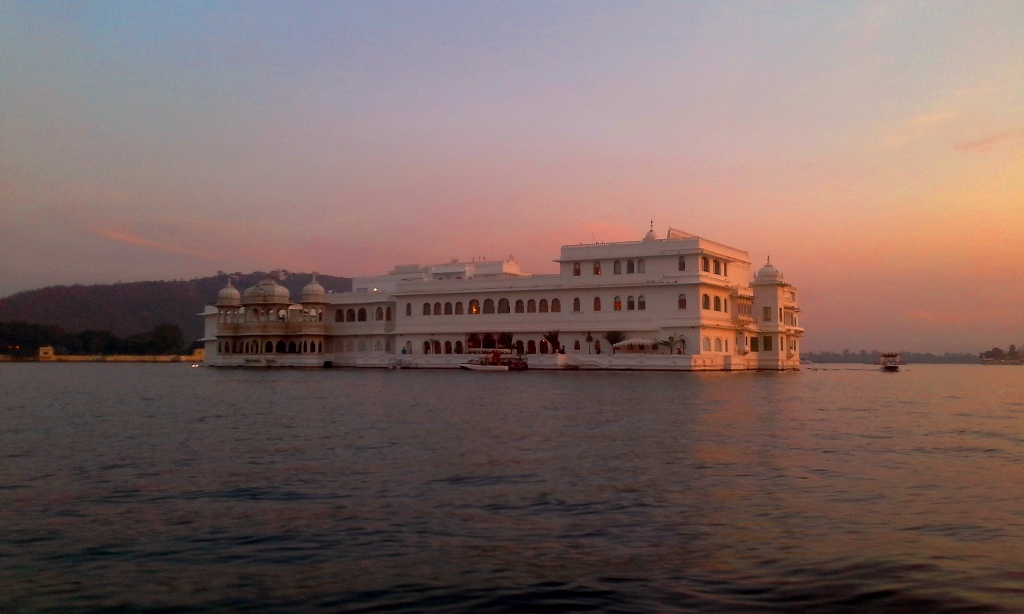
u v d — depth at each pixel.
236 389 74.12
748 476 25.00
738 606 14.09
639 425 38.94
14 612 14.34
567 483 23.89
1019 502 21.39
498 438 34.06
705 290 111.19
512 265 139.00
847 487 23.31
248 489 23.56
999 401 60.03
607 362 110.31
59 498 22.64
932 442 33.12
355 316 139.50
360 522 19.59
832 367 171.12
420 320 129.75
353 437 34.88
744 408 49.00
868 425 39.72
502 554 16.95
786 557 16.61
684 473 25.50
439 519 19.78
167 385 83.81
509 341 122.56
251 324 140.38
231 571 16.20
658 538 18.02
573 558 16.66
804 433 36.03
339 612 14.09
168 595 15.02
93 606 14.56
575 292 117.75
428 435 35.22
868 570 15.81
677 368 105.94
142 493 23.20
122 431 38.31
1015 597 14.40
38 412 49.44
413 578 15.59
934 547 17.25
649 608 14.02
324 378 96.31
